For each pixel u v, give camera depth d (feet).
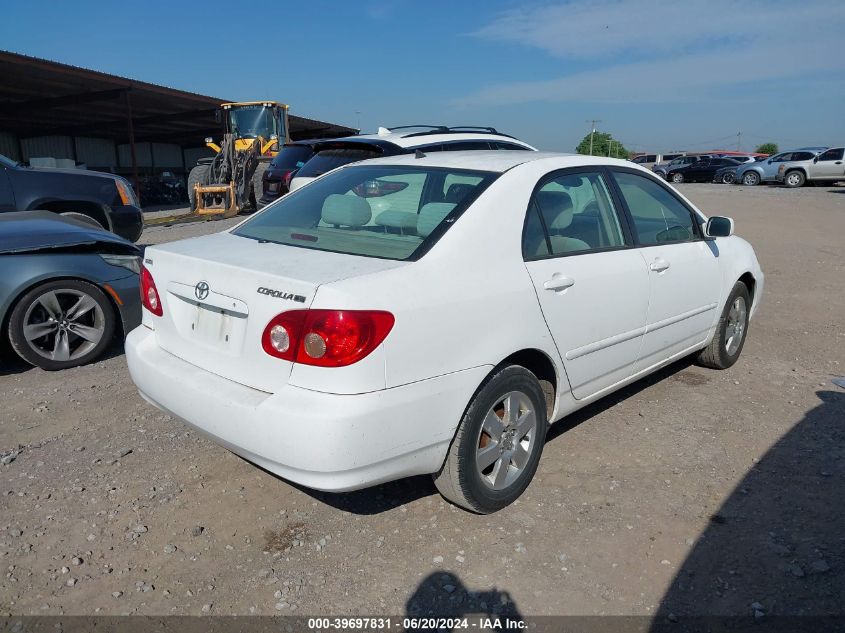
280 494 10.93
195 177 57.36
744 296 16.74
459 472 9.61
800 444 12.75
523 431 10.59
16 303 15.80
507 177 10.79
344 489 8.49
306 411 8.17
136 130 105.91
